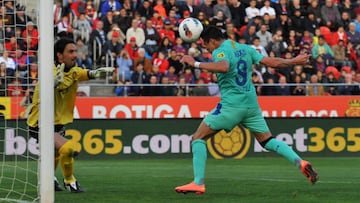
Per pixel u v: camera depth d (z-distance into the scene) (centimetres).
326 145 5091
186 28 2559
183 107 4991
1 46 4572
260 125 2562
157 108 4969
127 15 5750
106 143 4919
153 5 5844
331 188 2930
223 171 3959
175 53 5509
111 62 5556
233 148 4984
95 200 2472
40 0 2245
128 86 5144
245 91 2523
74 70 2661
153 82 5425
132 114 4947
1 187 2964
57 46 2639
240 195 2639
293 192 2755
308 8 6094
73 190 2716
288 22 5956
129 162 4669
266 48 5834
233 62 2489
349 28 6084
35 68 4550
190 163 4584
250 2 6006
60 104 2692
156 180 3325
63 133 2761
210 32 2528
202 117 4997
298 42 5906
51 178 2252
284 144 2558
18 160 4597
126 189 2880
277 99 5075
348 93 5247
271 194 2678
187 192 2520
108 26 5684
